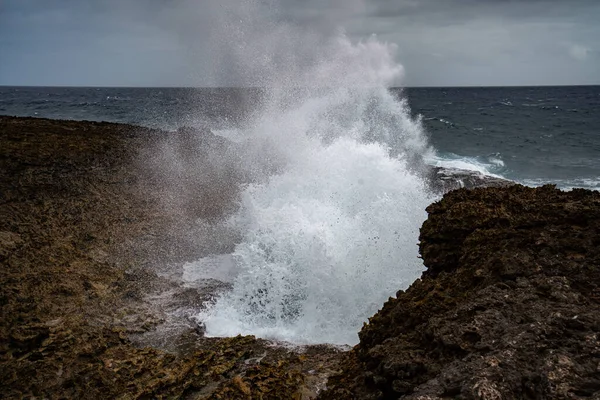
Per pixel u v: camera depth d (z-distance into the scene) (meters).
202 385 4.16
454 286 3.50
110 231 7.38
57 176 8.80
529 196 4.28
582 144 23.38
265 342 4.87
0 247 6.17
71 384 4.13
